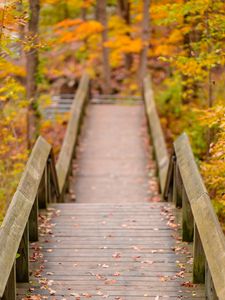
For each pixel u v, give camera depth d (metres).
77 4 25.11
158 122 16.25
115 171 15.31
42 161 8.98
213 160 10.66
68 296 6.72
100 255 7.99
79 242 8.48
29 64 15.04
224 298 5.15
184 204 8.36
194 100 16.17
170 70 23.50
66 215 9.76
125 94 27.20
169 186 11.09
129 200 13.24
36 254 8.00
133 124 19.67
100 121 20.00
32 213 8.41
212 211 6.51
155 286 7.02
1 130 12.77
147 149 17.03
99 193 13.78
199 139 14.24
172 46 17.36
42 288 6.93
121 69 30.72
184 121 16.94
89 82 23.33
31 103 14.84
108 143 17.64
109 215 9.77
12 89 12.50
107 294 6.78
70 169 14.32
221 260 5.60
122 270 7.49
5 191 11.27
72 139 15.48
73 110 17.72
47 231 8.90
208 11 10.51
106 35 25.89
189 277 7.27
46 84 24.69
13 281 6.09
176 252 8.09
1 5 7.21
